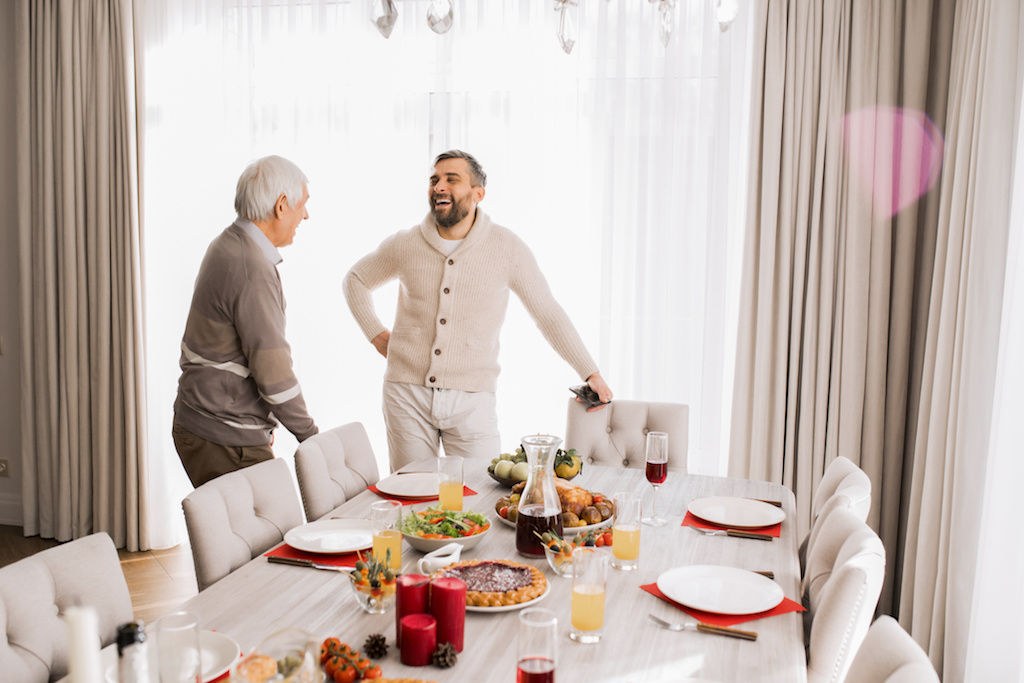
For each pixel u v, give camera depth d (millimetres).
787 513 2230
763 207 3318
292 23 3799
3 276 4148
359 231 3820
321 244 3854
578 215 3619
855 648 1507
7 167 4078
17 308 4148
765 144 3301
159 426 3975
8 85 4031
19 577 1397
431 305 3000
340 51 3789
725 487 2490
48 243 3926
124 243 3863
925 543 2781
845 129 3242
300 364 3910
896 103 3225
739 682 1281
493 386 3105
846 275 3264
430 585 1362
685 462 2910
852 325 3260
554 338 3055
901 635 1221
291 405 2564
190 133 3891
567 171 3615
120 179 3840
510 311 3672
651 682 1270
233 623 1459
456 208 2889
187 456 2578
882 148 3195
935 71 3201
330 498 2352
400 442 3104
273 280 2525
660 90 3510
